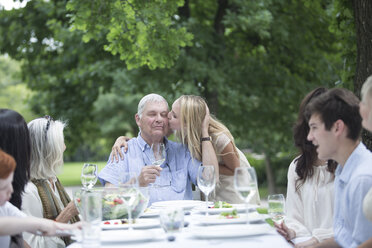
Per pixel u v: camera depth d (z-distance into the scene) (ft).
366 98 6.37
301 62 32.68
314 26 31.63
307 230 9.29
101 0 21.15
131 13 20.99
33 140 10.35
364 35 13.67
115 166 12.37
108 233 6.79
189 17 30.22
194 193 13.38
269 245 6.10
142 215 8.65
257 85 32.27
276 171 53.42
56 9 32.81
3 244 7.23
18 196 8.45
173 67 28.63
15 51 33.94
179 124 12.59
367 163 6.70
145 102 12.71
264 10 28.58
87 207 6.06
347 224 6.93
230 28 29.48
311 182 9.57
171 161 12.53
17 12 33.78
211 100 29.48
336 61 32.78
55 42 34.50
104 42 29.45
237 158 12.73
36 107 37.47
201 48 29.86
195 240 6.55
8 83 97.04
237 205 9.33
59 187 11.07
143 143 12.74
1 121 8.21
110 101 66.80
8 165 6.52
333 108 6.91
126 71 30.25
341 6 17.04
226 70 30.94
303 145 9.53
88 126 44.06
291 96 32.32
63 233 6.90
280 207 9.02
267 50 32.50
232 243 6.27
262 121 35.06
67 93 37.35
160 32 21.80
